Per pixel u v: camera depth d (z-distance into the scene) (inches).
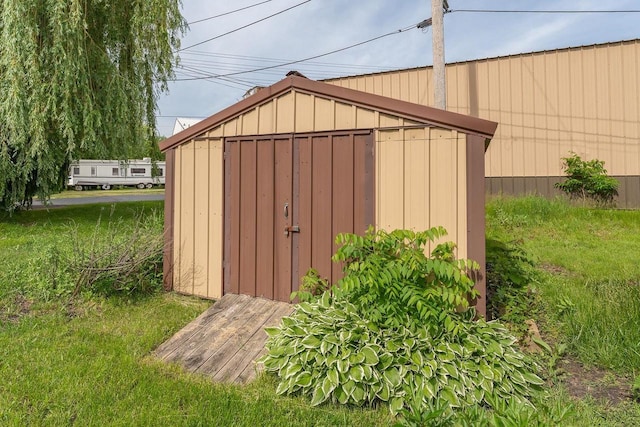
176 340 128.1
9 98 316.2
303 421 86.9
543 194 366.6
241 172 165.2
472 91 393.1
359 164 139.6
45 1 323.9
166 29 390.3
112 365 109.8
